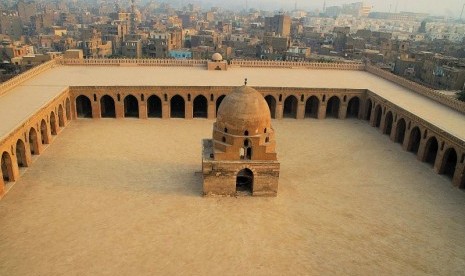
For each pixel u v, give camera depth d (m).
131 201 36.84
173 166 44.22
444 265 29.78
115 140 51.31
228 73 69.12
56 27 197.75
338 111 64.25
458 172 41.00
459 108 52.12
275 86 60.91
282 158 47.59
